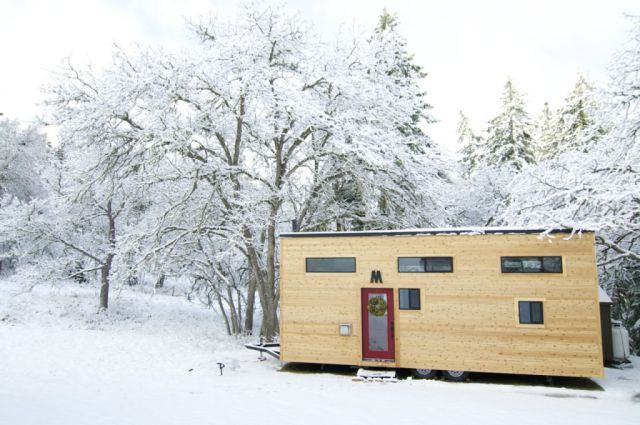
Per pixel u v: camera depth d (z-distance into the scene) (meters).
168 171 17.41
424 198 18.12
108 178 17.62
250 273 19.41
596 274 10.81
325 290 12.61
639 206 12.27
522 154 32.53
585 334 10.70
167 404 8.76
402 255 12.09
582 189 12.39
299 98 14.78
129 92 14.95
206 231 17.56
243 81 15.37
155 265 17.23
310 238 12.88
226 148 17.02
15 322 18.12
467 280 11.55
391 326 12.00
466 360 11.34
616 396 9.91
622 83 12.48
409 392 10.20
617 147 13.02
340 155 16.64
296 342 12.71
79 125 15.12
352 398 9.56
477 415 8.32
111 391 9.91
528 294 11.12
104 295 21.56
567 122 29.64
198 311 24.98
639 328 16.97
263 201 16.77
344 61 17.16
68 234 22.20
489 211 27.27
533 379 11.50
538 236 11.15
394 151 15.66
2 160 30.92
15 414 7.55
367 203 16.94
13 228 20.86
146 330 19.12
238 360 14.06
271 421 7.71
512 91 33.06
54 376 11.42
